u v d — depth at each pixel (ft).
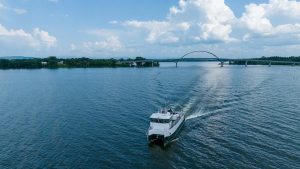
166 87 443.73
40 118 261.03
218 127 223.92
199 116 258.57
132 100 337.72
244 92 382.83
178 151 179.52
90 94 393.70
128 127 226.79
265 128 217.36
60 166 159.74
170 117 211.41
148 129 210.18
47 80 620.49
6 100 359.87
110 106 305.32
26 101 349.82
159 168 157.38
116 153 176.65
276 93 376.07
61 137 206.08
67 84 528.22
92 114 270.67
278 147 179.83
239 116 254.06
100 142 194.80
